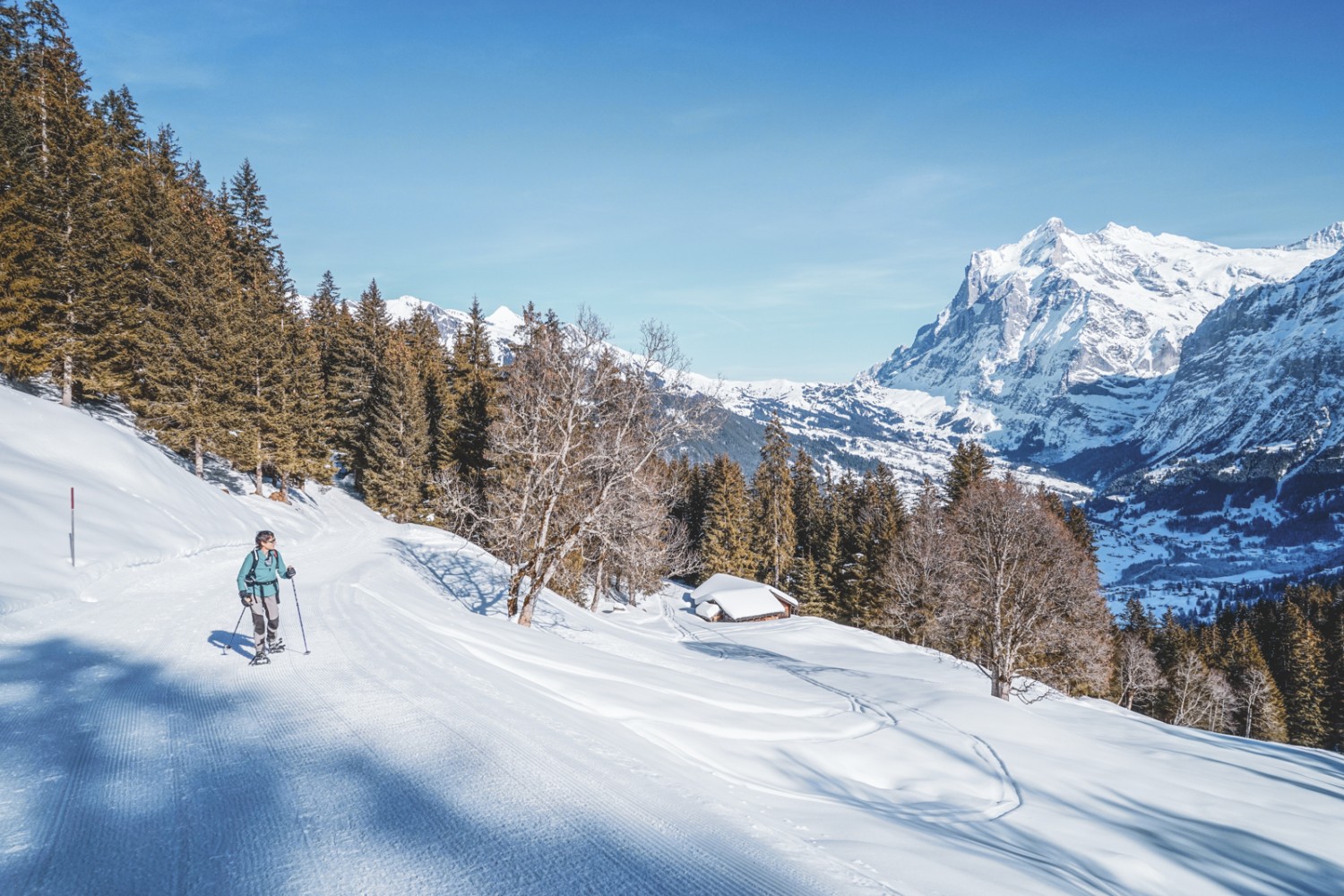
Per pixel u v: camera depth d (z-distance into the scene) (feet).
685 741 26.76
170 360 130.82
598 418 73.46
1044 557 105.40
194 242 138.31
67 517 64.44
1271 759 67.41
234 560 80.64
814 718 42.73
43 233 111.04
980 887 15.34
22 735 18.76
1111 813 37.68
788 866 14.38
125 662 28.68
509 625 53.31
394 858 12.79
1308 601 301.84
